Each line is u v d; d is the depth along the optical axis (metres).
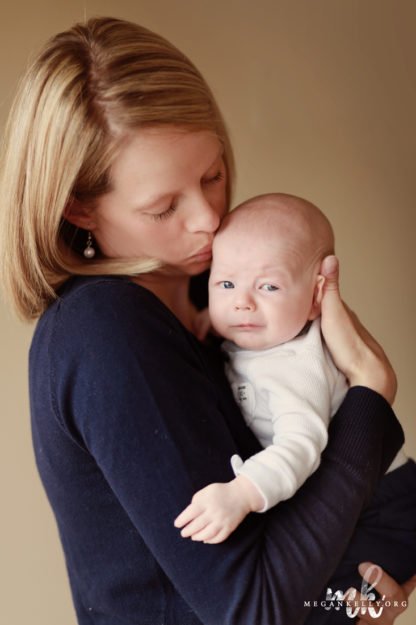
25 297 1.17
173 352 1.02
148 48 1.06
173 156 1.04
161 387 0.96
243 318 1.20
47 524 2.09
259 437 1.19
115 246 1.14
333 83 2.15
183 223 1.10
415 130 2.22
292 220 1.21
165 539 0.94
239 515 0.95
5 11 1.87
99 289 1.02
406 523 1.31
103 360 0.96
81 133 1.03
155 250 1.12
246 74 2.10
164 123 1.02
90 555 1.08
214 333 1.32
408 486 1.33
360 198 2.21
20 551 2.07
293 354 1.20
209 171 1.11
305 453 1.05
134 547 1.06
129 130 1.01
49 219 1.08
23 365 2.01
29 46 1.89
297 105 2.14
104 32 1.08
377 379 1.17
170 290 1.24
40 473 1.14
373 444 1.11
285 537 0.98
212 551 0.94
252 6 2.08
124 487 0.94
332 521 1.01
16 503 2.05
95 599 1.10
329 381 1.20
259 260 1.18
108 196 1.08
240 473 0.99
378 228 2.24
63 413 0.99
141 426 0.94
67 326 1.00
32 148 1.08
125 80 1.02
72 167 1.05
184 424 0.97
